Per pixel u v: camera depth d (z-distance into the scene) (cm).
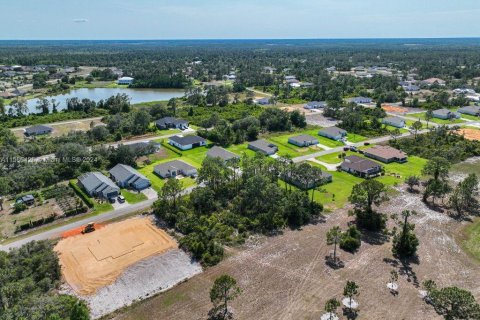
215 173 8444
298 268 6103
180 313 5144
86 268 6062
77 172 9894
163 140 13300
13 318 4253
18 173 9294
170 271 6031
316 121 16162
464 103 18912
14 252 6047
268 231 7288
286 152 12081
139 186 9188
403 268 6106
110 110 17788
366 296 5434
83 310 4525
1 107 16538
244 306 5253
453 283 5759
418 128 13388
